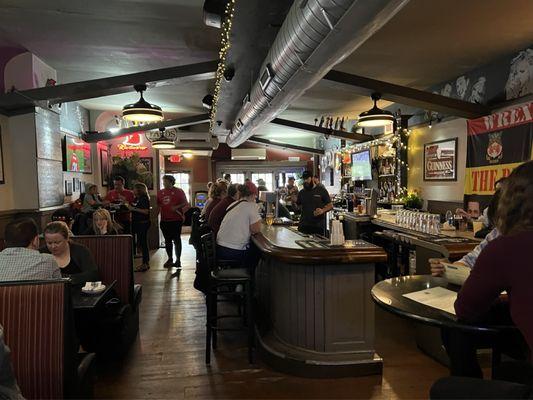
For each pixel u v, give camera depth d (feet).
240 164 44.42
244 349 11.07
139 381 9.24
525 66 14.64
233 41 11.88
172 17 12.45
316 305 9.55
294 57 9.45
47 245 9.24
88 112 27.78
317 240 10.91
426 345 10.57
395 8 6.44
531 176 4.07
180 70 15.92
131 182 28.73
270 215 18.35
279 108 15.30
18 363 5.46
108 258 10.94
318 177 43.16
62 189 20.52
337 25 7.09
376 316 13.62
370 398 8.46
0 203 16.06
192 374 9.59
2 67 16.19
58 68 18.17
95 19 12.65
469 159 17.37
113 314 9.86
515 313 3.87
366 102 24.94
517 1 10.85
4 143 16.51
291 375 9.48
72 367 5.68
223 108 21.84
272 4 9.48
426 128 21.59
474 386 4.28
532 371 5.14
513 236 4.03
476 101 17.35
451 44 14.25
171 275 19.99
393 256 16.89
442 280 6.75
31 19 12.67
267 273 12.08
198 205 43.01
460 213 14.66
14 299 5.52
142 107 15.98
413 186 22.94
